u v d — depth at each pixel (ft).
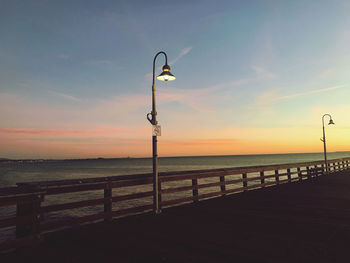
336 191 36.45
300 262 12.26
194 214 22.72
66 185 17.80
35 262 12.75
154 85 24.14
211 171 30.99
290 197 31.53
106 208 20.51
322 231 17.30
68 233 17.40
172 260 12.70
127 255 13.47
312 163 56.29
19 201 15.03
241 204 27.14
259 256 13.03
